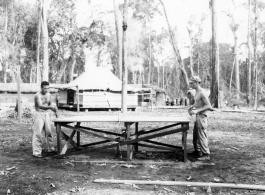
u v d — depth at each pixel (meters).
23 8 54.22
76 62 56.00
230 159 6.26
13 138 9.00
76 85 24.47
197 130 6.25
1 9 51.66
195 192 4.19
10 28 52.41
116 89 26.28
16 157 6.40
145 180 4.72
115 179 4.77
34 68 58.94
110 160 6.11
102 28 48.38
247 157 6.46
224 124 13.72
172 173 5.18
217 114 21.06
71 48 49.78
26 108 16.59
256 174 5.12
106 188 4.34
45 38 28.11
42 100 6.43
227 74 77.56
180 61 34.25
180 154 6.67
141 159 6.24
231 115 19.97
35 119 6.42
